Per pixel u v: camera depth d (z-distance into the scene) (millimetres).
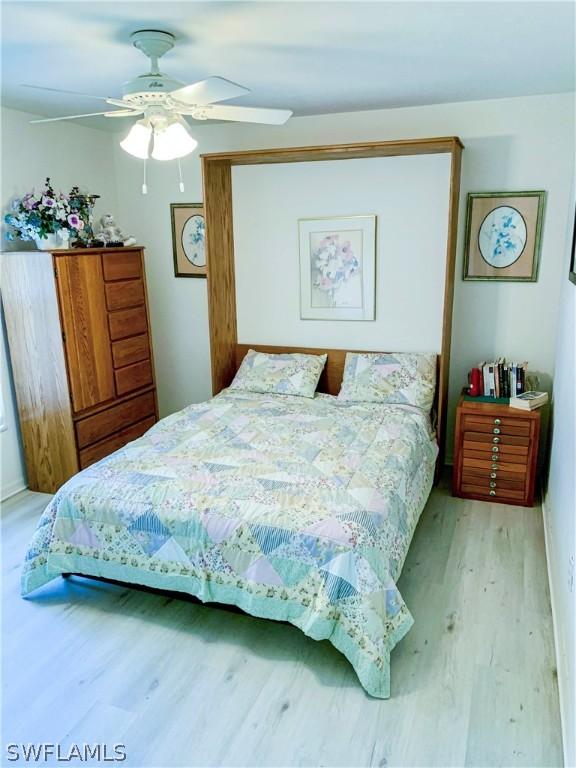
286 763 1849
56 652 2385
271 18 2033
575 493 2037
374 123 3781
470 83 3066
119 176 4594
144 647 2408
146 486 2605
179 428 3318
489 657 2293
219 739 1945
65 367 3570
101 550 2592
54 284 3455
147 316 4301
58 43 2314
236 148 4176
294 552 2258
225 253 4258
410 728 1970
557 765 1825
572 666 1871
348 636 2150
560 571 2447
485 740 1917
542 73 2865
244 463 2807
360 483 2576
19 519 3527
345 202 3982
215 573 2396
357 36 2240
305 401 3850
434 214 3785
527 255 3641
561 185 3484
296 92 3227
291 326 4355
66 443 3713
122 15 1994
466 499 3635
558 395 3188
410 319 4008
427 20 2064
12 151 3658
